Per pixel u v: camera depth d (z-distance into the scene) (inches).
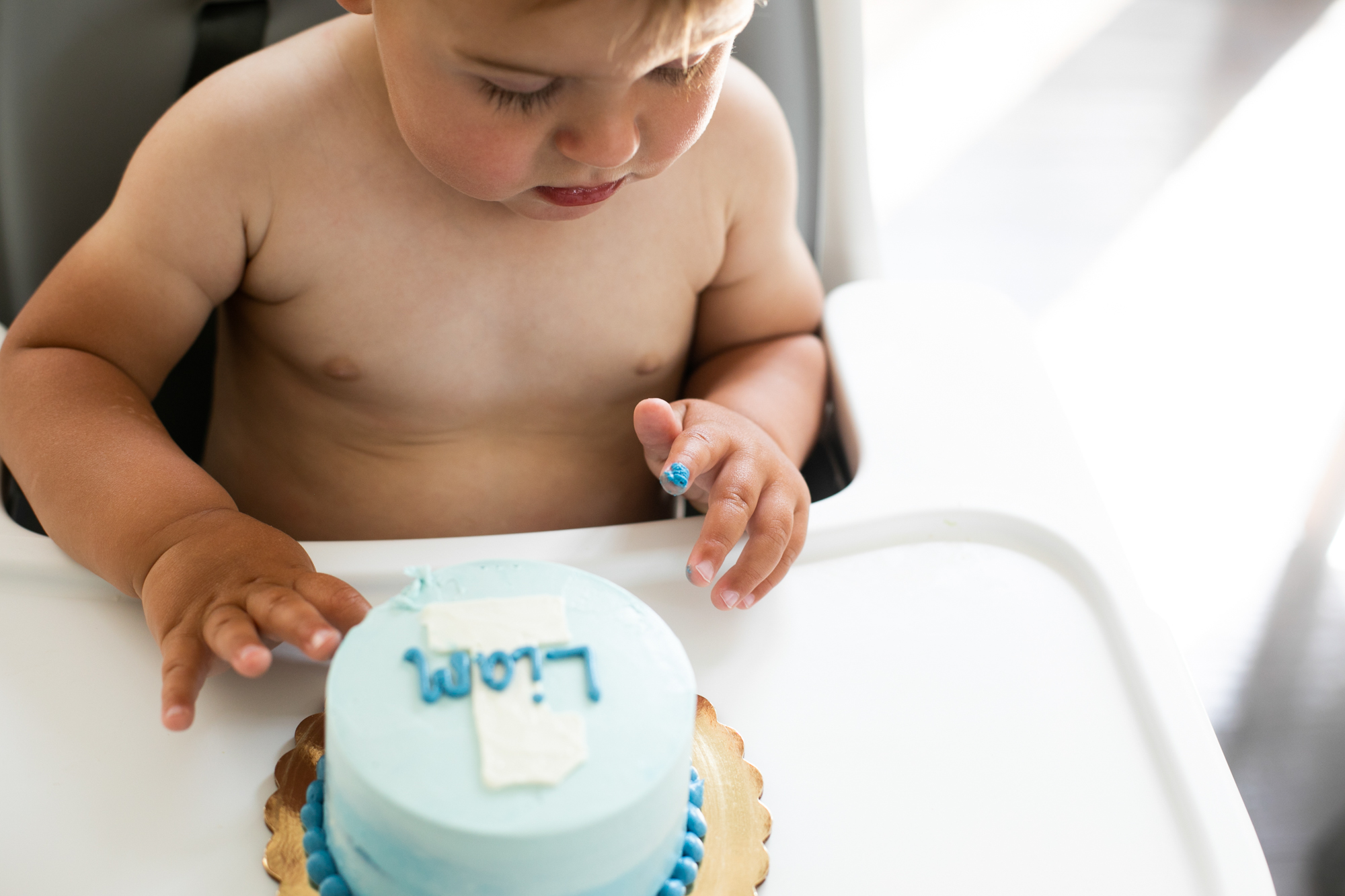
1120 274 68.2
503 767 17.2
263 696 22.2
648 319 30.4
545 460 31.1
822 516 26.2
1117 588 25.0
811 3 33.4
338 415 30.0
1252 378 62.0
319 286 28.0
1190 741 22.2
